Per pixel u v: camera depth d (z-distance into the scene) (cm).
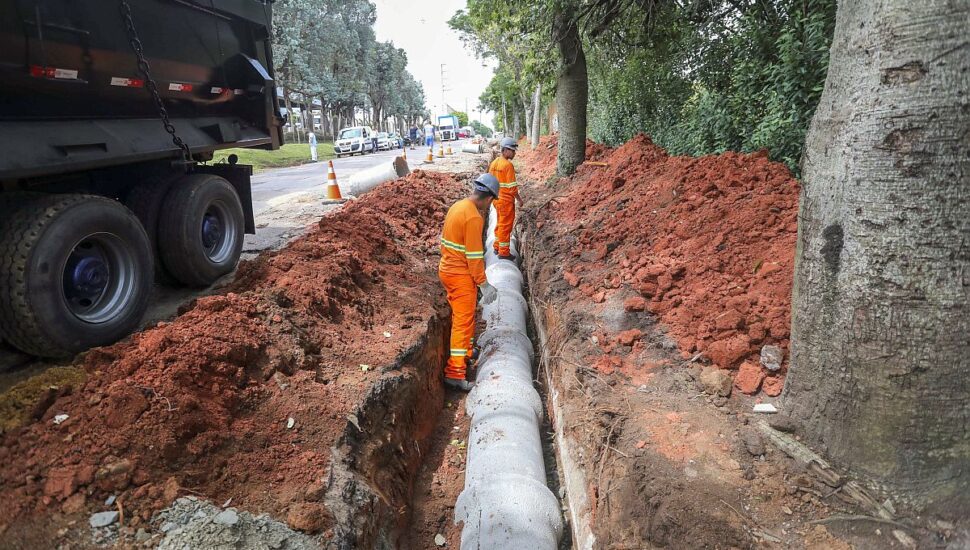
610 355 429
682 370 385
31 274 317
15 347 352
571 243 718
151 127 473
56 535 233
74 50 371
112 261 389
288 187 1396
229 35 562
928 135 217
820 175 259
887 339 239
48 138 359
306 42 3684
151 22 441
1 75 329
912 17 214
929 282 227
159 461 271
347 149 3238
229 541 246
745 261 443
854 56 237
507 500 329
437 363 529
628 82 1291
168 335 339
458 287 499
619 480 308
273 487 289
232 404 325
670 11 962
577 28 1052
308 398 353
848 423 261
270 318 408
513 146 741
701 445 311
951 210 219
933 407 237
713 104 885
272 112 649
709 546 255
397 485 375
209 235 534
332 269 518
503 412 415
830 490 265
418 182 1103
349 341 449
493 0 1029
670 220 586
